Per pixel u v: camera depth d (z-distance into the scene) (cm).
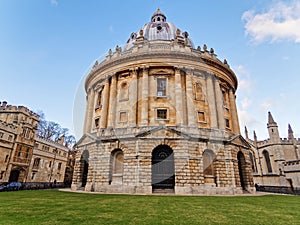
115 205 1357
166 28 4316
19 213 1054
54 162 6306
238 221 945
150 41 3831
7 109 5191
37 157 5591
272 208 1375
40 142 5756
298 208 1394
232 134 3319
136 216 1003
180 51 3200
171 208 1270
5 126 4672
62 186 4806
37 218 933
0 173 4459
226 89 3728
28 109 5400
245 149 3319
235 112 3694
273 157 5650
